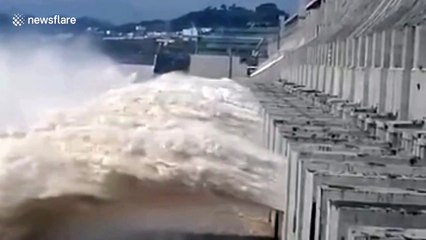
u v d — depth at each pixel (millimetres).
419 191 7695
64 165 22422
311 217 8781
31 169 22766
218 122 28031
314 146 12125
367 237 5973
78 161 22844
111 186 22453
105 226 22094
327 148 11812
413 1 19547
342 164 9836
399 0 21359
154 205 21938
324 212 7715
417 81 16406
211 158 22234
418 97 16188
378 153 11141
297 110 22203
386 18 22078
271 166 18797
